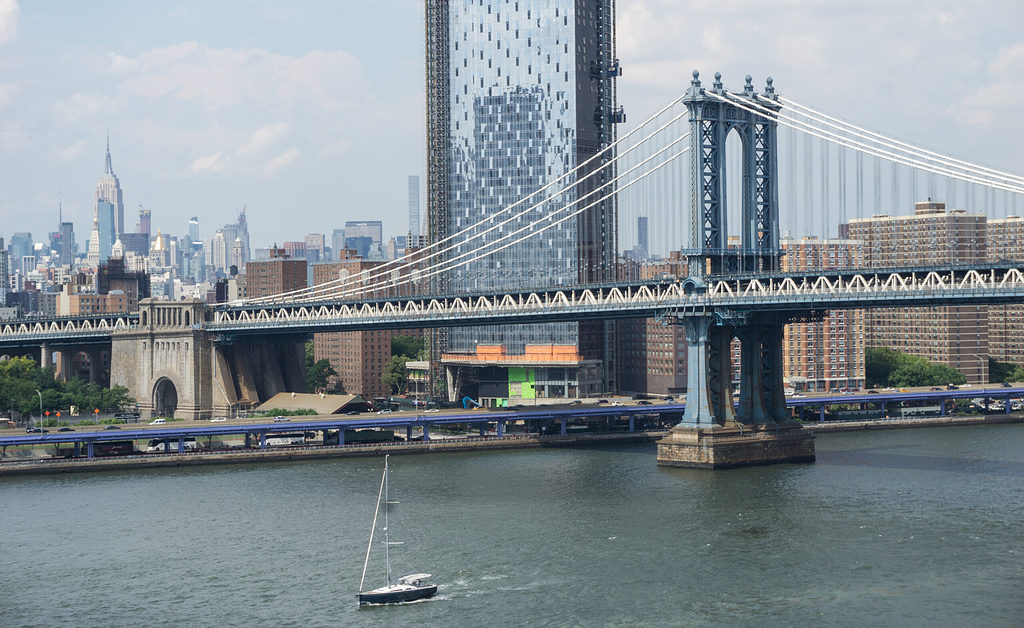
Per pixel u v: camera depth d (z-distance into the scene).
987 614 146.12
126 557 174.38
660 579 160.12
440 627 144.12
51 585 162.38
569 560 168.88
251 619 148.12
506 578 161.38
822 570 163.00
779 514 193.88
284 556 173.38
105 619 149.62
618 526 187.12
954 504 199.38
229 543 180.88
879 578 159.25
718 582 158.50
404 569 165.62
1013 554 168.88
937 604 149.50
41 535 186.75
